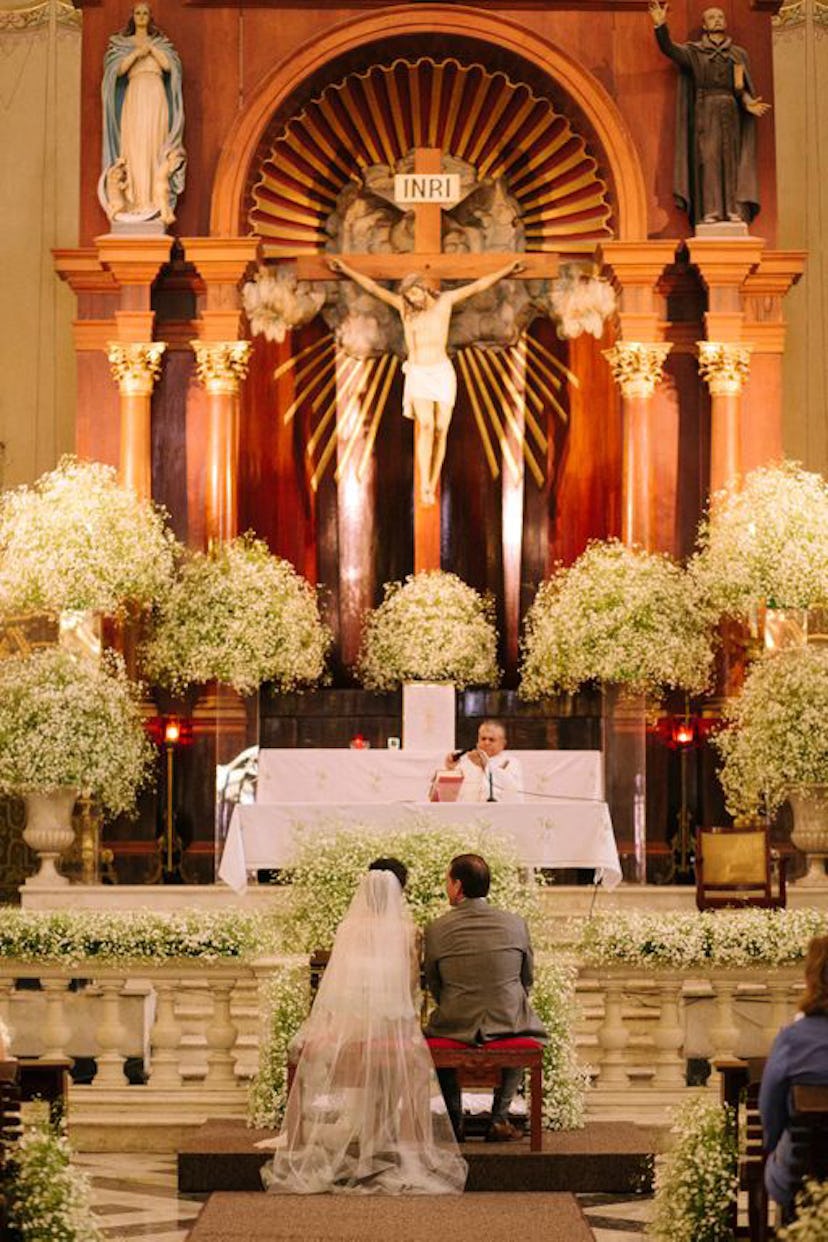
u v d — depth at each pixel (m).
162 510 16.02
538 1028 9.07
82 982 11.56
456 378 16.91
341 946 8.80
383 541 16.91
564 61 16.28
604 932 10.14
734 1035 10.28
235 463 16.12
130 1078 10.67
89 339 16.27
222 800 15.40
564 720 15.91
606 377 16.70
